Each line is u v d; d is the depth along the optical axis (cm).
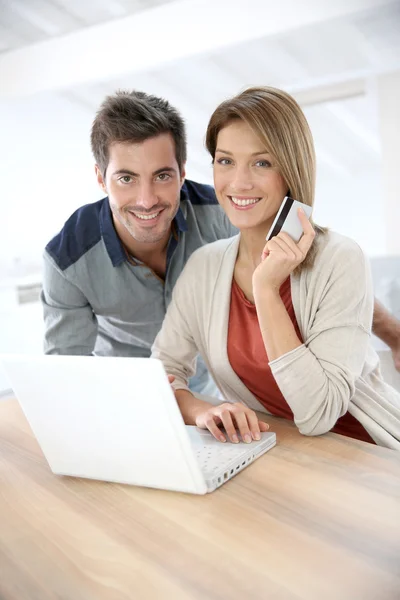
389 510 72
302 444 94
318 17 288
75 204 690
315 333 107
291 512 73
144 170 128
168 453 78
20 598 60
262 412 113
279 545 66
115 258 146
